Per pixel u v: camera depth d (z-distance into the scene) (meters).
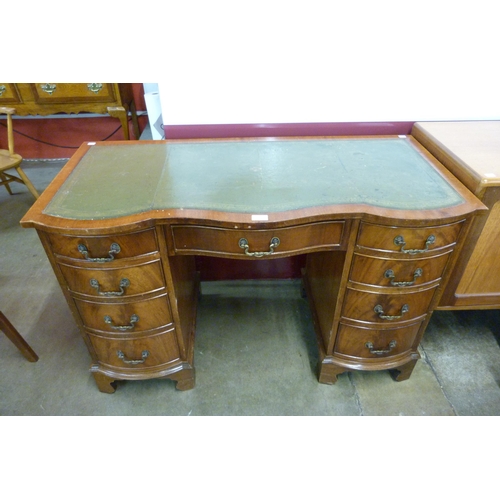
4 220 2.30
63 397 1.33
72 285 1.06
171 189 1.05
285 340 1.54
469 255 1.17
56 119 2.82
